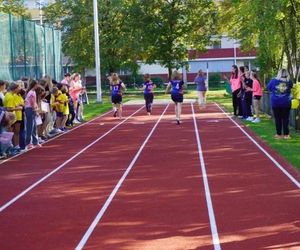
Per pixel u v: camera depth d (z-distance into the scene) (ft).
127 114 91.86
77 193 33.63
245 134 60.70
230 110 94.58
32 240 24.34
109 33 161.17
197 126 70.49
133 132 65.77
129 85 215.72
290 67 67.51
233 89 81.20
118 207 29.84
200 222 26.45
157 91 180.34
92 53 161.27
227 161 43.70
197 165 42.24
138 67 176.04
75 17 163.53
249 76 75.36
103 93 173.88
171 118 82.69
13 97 49.78
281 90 55.11
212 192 32.83
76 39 164.35
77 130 69.00
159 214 28.12
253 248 22.43
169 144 54.44
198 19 158.10
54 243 23.80
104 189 34.53
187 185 35.01
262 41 71.56
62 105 65.72
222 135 60.49
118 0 159.43
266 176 37.35
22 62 76.33
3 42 68.13
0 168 43.11
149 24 157.07
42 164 44.60
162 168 41.29
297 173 38.01
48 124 61.26
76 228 26.03
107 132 66.39
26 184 36.78
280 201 30.30
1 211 29.78
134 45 155.33
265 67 85.66
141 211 28.84
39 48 86.53
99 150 51.70
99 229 25.75
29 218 28.17
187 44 161.58
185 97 141.18
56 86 66.13
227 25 128.06
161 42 158.81
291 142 52.80
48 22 173.99
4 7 153.89
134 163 43.88
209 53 229.66
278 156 45.11
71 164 44.29
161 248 22.74
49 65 93.30
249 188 33.76
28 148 53.21
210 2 156.97
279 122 56.08
